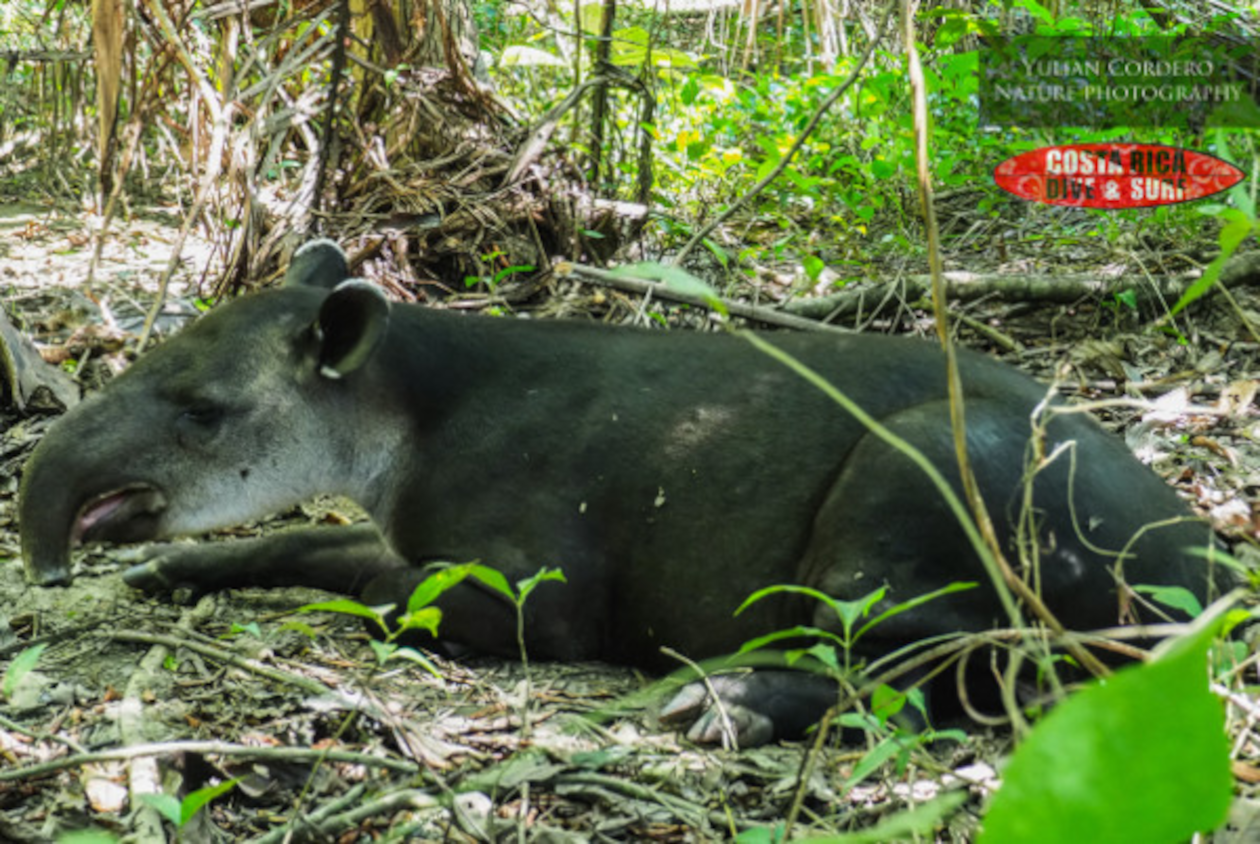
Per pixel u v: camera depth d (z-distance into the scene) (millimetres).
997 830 793
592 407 3990
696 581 3809
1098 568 3457
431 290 6883
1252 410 5551
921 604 3471
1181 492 4871
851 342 3949
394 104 7289
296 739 3502
